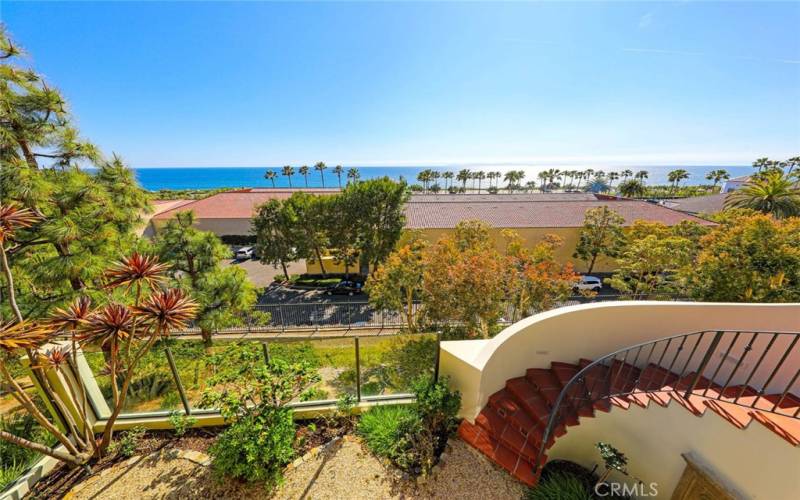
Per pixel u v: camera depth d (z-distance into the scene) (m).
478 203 30.22
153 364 5.76
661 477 4.84
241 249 29.89
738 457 3.95
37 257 7.55
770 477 3.70
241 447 4.75
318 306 17.83
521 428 5.55
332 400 6.32
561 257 24.81
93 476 4.89
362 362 6.39
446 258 11.91
